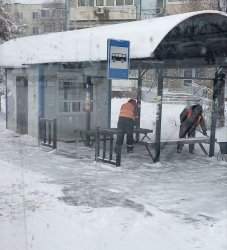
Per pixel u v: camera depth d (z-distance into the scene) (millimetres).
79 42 8789
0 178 4594
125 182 6348
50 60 9375
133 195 5527
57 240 3428
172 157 8688
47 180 5750
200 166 7934
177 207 5059
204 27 7836
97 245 3467
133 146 9055
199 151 9367
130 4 22328
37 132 9320
